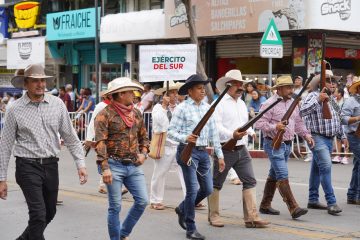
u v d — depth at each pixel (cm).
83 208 1016
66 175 1410
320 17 1853
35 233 649
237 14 2039
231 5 2056
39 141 662
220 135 847
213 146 819
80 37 2700
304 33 1955
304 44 1998
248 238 803
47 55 2967
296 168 1492
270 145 902
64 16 2794
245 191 863
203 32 2148
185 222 816
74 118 2088
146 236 824
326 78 978
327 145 956
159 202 1003
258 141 1719
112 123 700
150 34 2361
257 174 1388
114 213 707
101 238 819
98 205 1041
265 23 1956
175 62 1320
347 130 1022
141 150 734
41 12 3072
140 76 1324
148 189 1207
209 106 824
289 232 833
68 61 2992
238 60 2270
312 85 976
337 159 1605
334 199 955
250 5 1998
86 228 876
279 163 898
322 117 945
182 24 2223
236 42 2250
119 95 704
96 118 701
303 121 952
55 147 676
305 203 1040
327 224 881
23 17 3083
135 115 720
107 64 2823
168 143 993
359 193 1028
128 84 703
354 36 2075
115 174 702
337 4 1888
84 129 2067
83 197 1115
